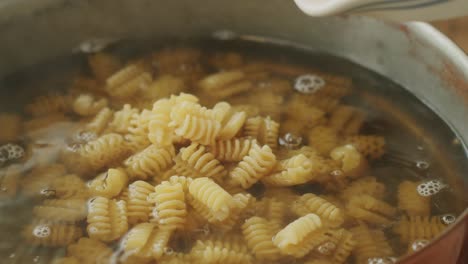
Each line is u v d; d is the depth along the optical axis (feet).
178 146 1.99
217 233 1.82
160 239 1.79
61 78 2.28
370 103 2.18
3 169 2.00
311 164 1.92
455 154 2.03
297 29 2.37
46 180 1.96
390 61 2.25
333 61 2.33
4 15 2.26
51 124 2.11
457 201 1.91
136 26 2.41
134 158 1.95
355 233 1.82
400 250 1.80
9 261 1.80
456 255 1.73
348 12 1.85
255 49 2.38
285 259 1.77
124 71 2.26
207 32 2.43
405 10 1.83
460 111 2.06
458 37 2.49
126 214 1.84
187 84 2.23
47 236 1.84
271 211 1.86
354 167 1.97
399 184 1.95
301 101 2.17
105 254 1.78
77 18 2.36
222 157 1.95
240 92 2.20
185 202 1.86
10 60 2.32
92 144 2.01
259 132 2.03
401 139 2.07
